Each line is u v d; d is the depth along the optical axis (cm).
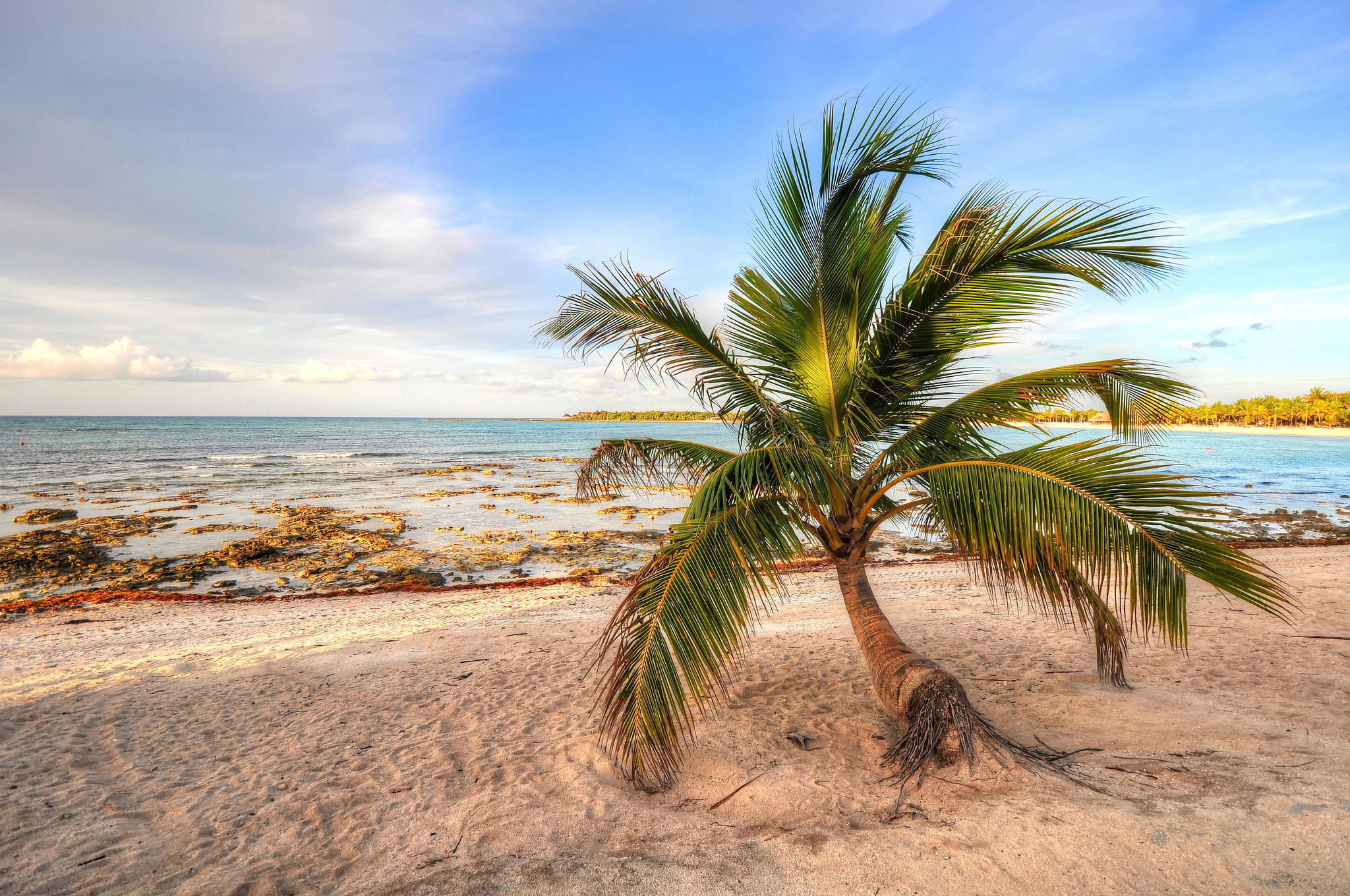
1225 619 782
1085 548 353
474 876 313
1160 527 337
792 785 402
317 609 1103
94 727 556
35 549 1549
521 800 401
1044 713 512
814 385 482
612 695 388
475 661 746
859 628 498
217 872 329
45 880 322
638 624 386
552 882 305
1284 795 341
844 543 501
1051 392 436
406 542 1730
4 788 434
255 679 693
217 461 4459
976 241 425
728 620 380
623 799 401
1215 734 436
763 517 415
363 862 336
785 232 431
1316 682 548
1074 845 306
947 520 409
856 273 450
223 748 509
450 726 550
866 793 392
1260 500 2383
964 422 459
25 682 694
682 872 310
